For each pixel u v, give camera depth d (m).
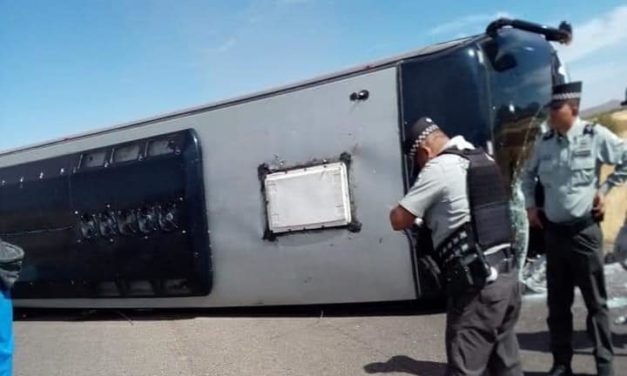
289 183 6.99
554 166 4.11
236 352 6.21
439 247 3.46
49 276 9.36
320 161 6.80
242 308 8.16
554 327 4.27
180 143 7.89
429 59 6.15
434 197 3.40
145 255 8.26
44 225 9.38
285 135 7.06
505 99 6.09
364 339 6.00
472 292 3.33
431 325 6.17
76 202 8.98
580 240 4.04
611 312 4.91
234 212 7.51
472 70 5.92
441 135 3.61
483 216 3.34
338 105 6.69
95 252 8.80
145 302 8.51
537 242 6.28
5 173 9.94
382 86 6.42
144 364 6.26
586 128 4.03
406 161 6.24
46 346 7.76
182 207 7.84
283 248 7.14
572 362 4.51
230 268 7.61
